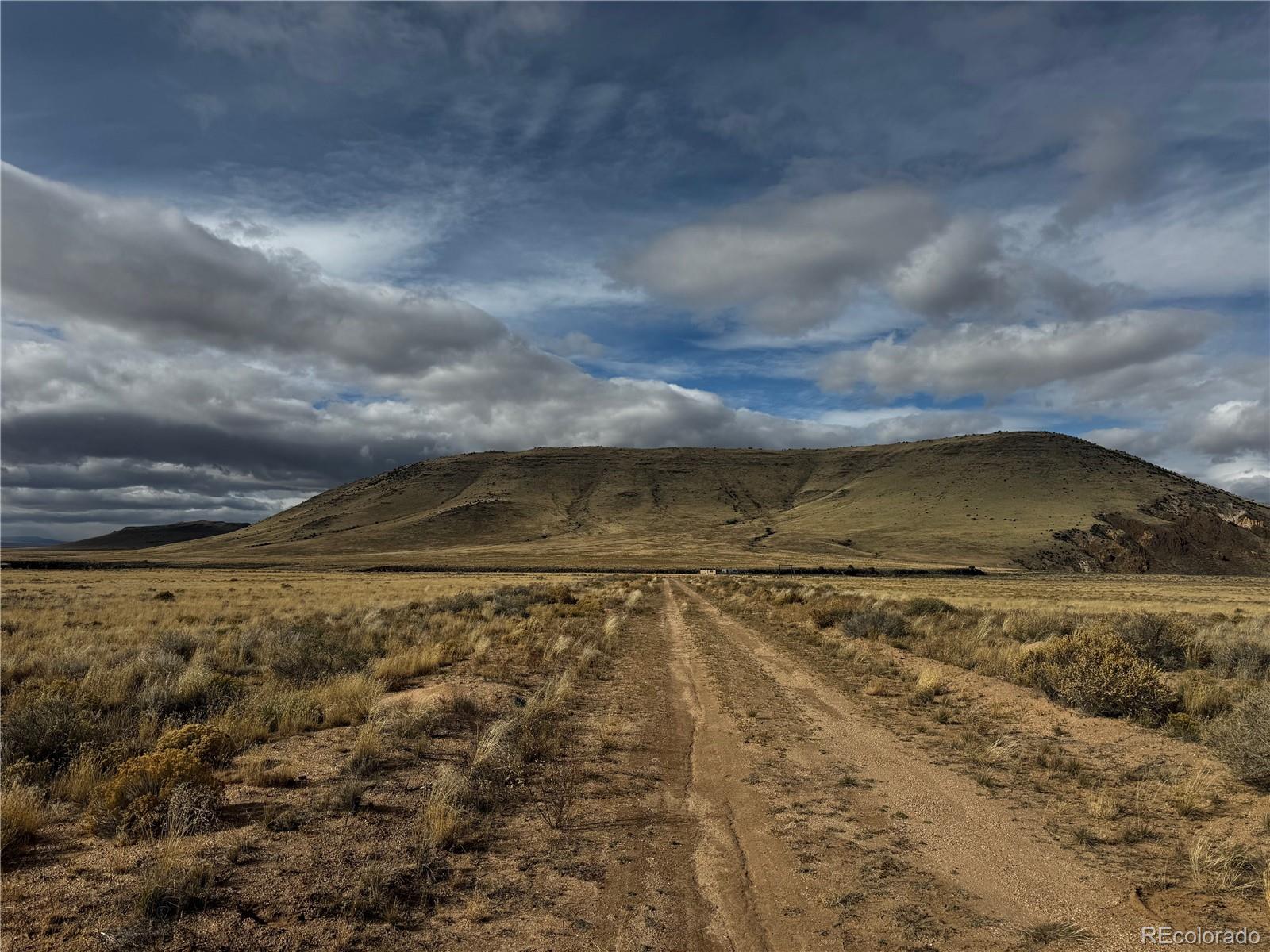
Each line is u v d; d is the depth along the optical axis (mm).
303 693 11070
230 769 7852
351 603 34656
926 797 7625
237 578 74188
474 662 15977
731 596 44562
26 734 8055
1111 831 6586
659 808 7215
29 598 35469
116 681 12266
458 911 4930
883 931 4773
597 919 4887
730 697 13031
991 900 5234
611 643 20484
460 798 6945
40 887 4973
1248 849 6020
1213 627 22547
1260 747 7684
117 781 6449
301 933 4492
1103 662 11523
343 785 6945
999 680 14180
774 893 5332
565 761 8688
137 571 93750
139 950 4172
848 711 12016
